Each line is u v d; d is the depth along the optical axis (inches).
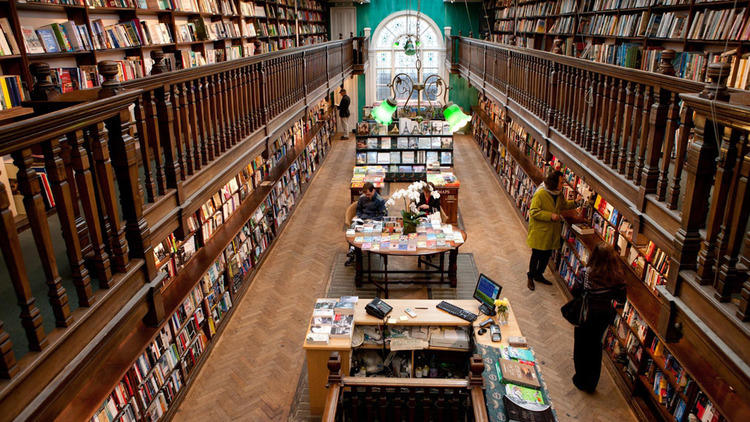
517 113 314.3
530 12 458.9
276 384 198.7
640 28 247.4
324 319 184.7
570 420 176.2
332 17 668.7
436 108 478.6
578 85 206.4
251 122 227.8
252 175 305.6
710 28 194.5
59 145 90.2
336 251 320.8
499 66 369.4
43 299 121.3
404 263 306.5
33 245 156.4
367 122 454.9
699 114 101.1
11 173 173.9
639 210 142.6
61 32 184.9
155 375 167.5
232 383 198.8
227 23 356.2
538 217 246.1
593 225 243.4
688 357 137.0
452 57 614.2
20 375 80.4
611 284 169.6
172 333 182.5
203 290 212.7
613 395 188.4
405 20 669.9
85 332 98.6
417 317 186.2
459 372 190.5
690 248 109.1
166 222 144.3
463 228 349.7
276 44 479.5
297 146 423.8
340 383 137.3
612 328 203.9
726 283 94.6
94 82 203.0
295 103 313.0
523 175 354.0
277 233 337.1
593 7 318.7
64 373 90.8
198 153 170.2
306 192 434.6
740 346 90.6
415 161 454.6
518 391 144.9
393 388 142.9
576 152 206.2
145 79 131.5
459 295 264.7
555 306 249.3
